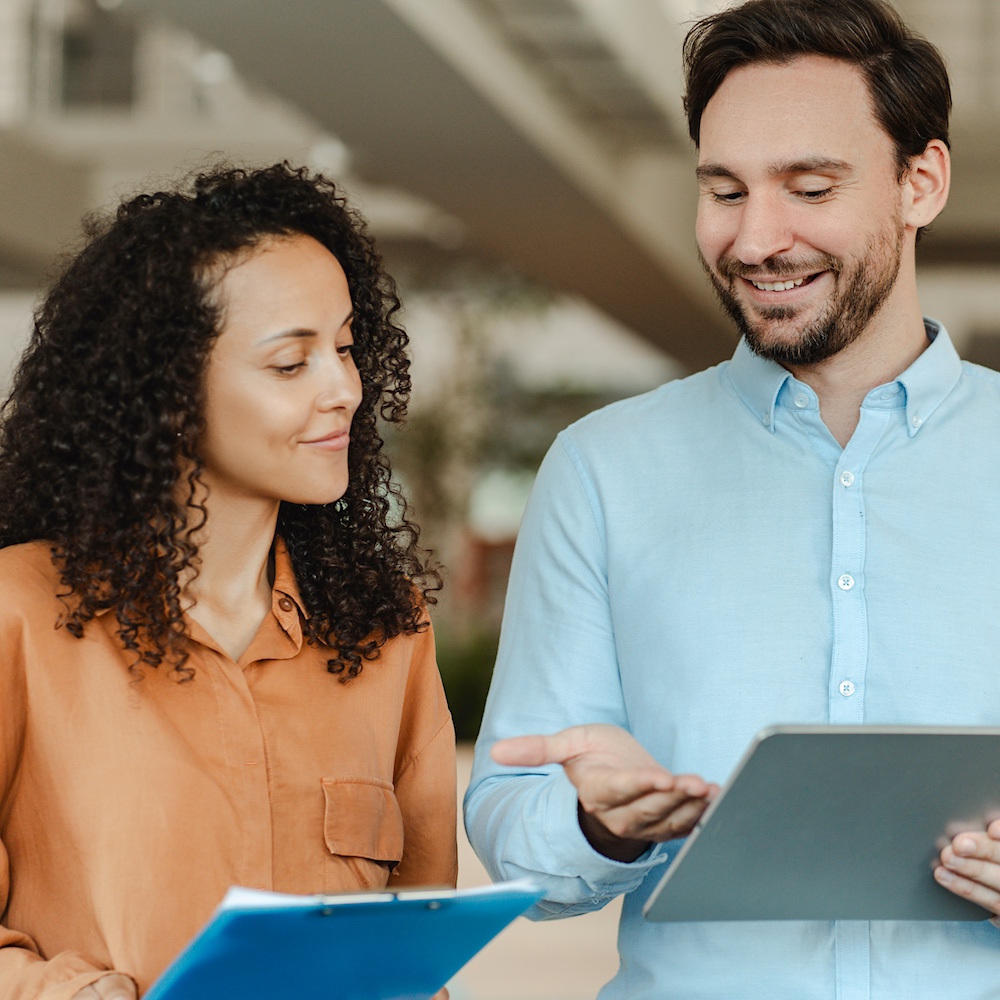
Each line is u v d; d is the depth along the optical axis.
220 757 1.59
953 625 1.72
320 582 1.74
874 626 1.73
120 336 1.59
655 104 7.64
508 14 6.26
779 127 1.71
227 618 1.68
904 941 1.65
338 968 1.33
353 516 1.79
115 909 1.53
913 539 1.75
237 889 1.20
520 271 9.98
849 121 1.71
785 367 1.82
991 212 8.92
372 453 1.82
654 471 1.88
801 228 1.71
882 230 1.75
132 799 1.54
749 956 1.67
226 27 5.60
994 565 1.75
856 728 1.24
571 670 1.86
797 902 1.42
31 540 1.66
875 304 1.76
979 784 1.34
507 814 1.69
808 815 1.31
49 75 9.18
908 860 1.41
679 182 9.02
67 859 1.54
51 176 9.14
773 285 1.74
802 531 1.79
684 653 1.78
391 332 1.84
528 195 7.97
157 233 1.59
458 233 10.67
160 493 1.59
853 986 1.64
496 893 1.29
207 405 1.59
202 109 9.20
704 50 1.79
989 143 8.24
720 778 1.74
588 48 6.70
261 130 8.98
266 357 1.57
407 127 6.83
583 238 8.80
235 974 1.28
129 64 9.30
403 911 1.26
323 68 6.02
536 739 1.44
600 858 1.59
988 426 1.82
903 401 1.80
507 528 13.61
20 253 9.42
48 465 1.63
